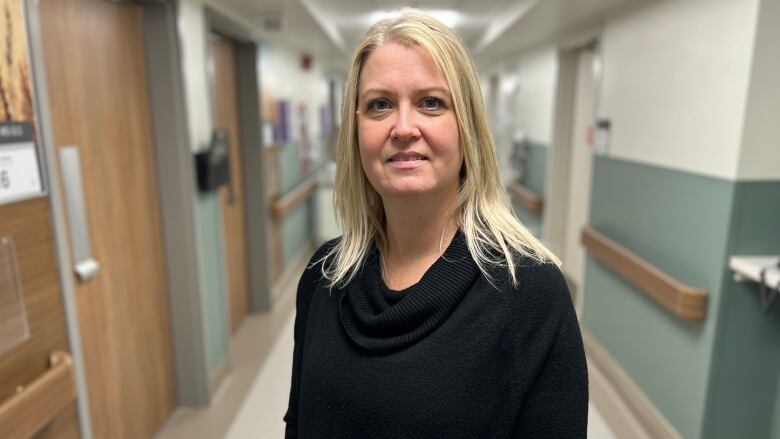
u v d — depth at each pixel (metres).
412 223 0.76
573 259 4.08
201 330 2.39
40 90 1.28
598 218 2.94
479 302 0.66
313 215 5.62
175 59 2.12
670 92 2.12
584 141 3.82
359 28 4.67
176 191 2.23
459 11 3.99
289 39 3.99
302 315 0.91
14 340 1.20
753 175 1.70
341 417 0.71
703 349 1.88
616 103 2.69
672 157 2.10
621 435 2.22
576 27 3.35
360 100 0.71
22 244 1.23
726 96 1.75
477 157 0.71
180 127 2.18
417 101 0.67
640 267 2.25
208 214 2.53
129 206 1.98
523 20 3.09
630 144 2.50
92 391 1.75
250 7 2.70
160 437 2.22
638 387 2.42
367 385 0.68
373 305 0.74
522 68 5.10
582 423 0.65
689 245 1.97
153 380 2.21
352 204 0.84
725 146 1.75
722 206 1.77
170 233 2.27
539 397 0.65
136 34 2.03
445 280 0.68
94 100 1.74
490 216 0.72
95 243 1.75
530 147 4.80
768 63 1.63
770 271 1.56
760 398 1.86
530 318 0.65
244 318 3.61
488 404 0.65
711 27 1.83
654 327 2.27
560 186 4.17
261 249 3.64
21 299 1.22
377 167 0.69
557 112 4.03
